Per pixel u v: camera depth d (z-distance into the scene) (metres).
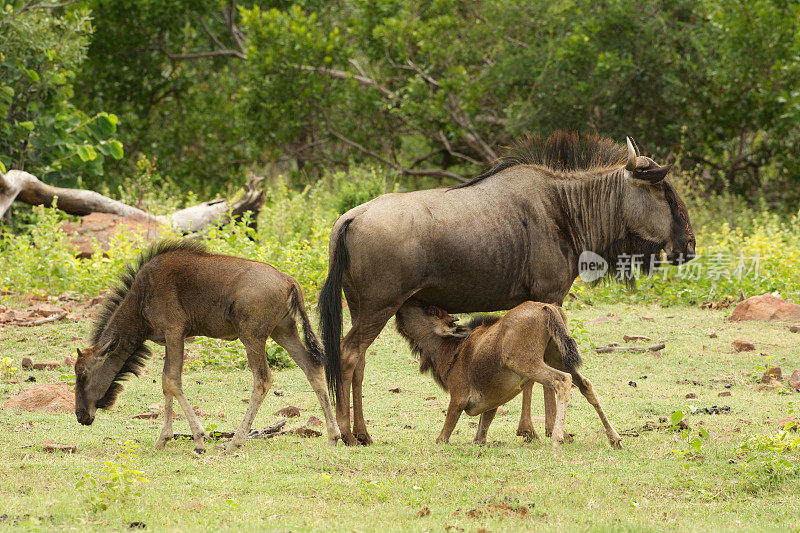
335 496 16.98
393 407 26.62
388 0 72.69
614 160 25.41
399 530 14.75
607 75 65.81
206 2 79.94
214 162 82.12
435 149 85.12
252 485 17.72
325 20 83.38
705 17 69.38
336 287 22.17
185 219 50.28
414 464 19.38
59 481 17.55
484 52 72.94
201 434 20.75
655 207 25.03
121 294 22.00
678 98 66.75
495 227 23.20
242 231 44.75
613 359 32.22
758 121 67.25
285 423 23.53
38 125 55.94
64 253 41.88
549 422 22.89
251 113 76.94
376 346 34.41
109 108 84.88
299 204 55.00
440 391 28.72
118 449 20.48
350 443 21.83
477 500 16.92
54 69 58.16
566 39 66.44
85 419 21.58
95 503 15.77
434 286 22.89
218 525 15.00
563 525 15.31
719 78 66.81
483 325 22.20
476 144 77.25
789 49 62.06
